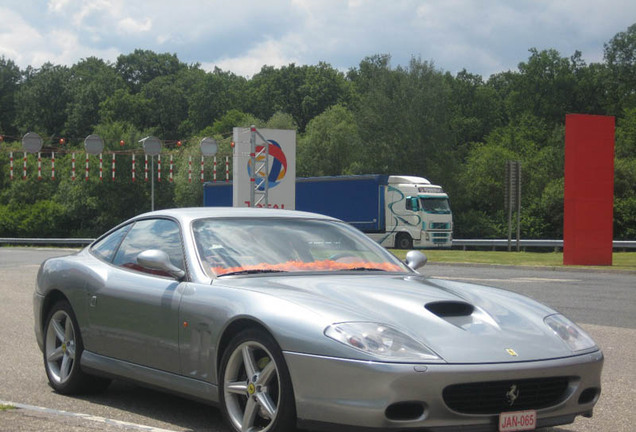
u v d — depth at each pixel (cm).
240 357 416
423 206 3603
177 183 6644
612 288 1573
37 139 3158
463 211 6181
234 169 3600
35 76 11675
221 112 10950
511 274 2034
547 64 8856
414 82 6244
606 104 8475
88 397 547
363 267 494
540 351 393
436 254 3016
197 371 440
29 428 399
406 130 6169
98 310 519
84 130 10488
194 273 463
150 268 467
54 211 6988
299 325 384
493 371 369
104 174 6994
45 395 551
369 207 3725
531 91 8850
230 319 415
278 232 510
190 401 534
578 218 2312
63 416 441
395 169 6191
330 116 6969
